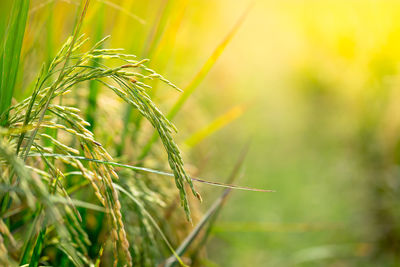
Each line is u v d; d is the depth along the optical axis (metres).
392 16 4.82
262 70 8.65
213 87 4.63
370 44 5.08
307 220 4.55
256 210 4.62
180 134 2.10
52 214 0.61
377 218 4.38
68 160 0.82
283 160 5.98
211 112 4.05
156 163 1.56
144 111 0.76
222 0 5.80
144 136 1.65
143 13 1.58
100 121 1.39
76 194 1.27
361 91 5.52
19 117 0.83
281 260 3.81
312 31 7.33
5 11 1.01
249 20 7.71
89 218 1.38
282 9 8.33
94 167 0.83
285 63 8.66
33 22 1.37
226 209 4.49
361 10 5.25
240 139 6.12
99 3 1.28
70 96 1.32
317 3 6.96
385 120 4.96
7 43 0.95
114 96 1.49
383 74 4.93
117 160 1.31
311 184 5.28
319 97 7.69
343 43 5.90
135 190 1.29
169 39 1.56
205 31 5.32
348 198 4.82
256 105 7.35
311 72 7.88
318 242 4.22
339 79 6.77
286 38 8.54
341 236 4.29
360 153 5.23
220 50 1.44
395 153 4.75
